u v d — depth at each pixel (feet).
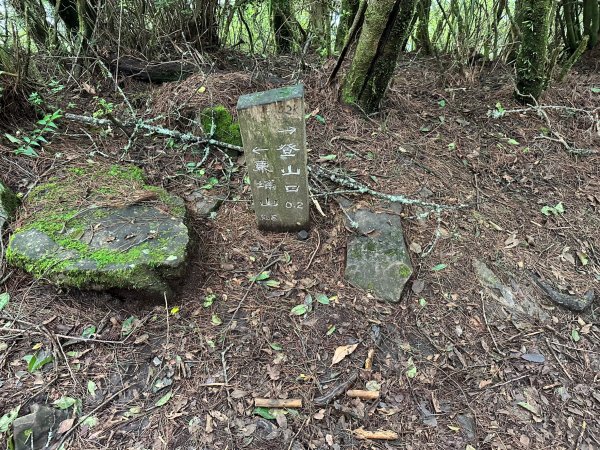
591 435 7.87
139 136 12.32
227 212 10.61
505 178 12.10
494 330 9.20
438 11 18.81
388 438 7.41
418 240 10.29
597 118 13.65
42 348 8.01
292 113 8.24
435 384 8.23
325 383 7.98
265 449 7.09
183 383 7.82
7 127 11.37
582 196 11.93
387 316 9.03
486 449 7.51
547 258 10.60
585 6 15.64
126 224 9.30
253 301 9.02
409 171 11.67
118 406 7.49
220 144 11.84
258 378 7.96
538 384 8.48
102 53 14.11
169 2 13.60
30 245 8.66
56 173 10.56
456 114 13.74
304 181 9.21
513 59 15.48
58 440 7.02
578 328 9.51
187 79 13.44
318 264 9.70
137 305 8.75
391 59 12.01
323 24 17.34
